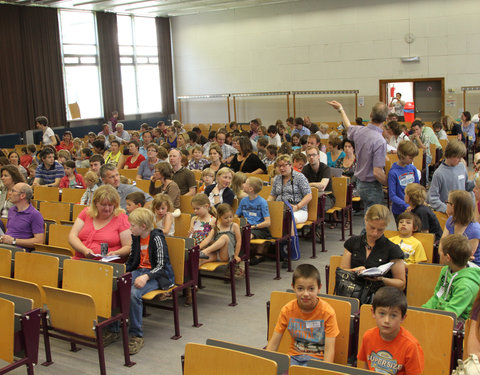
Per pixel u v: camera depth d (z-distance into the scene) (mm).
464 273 3182
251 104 18609
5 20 14055
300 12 17094
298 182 6254
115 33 17250
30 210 5270
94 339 3854
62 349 4340
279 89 17922
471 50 14812
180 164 6863
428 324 2871
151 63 19094
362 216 8336
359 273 3459
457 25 14898
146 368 3947
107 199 4609
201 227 5266
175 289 4414
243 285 5648
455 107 15242
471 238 3672
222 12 18516
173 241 4539
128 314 4000
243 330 4527
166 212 5285
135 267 4508
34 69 14883
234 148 9391
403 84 15984
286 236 5852
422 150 8500
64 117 15867
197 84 19531
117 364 4031
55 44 15438
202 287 5645
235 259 5125
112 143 9242
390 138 8820
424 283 3576
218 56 18906
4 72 14109
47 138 12305
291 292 3279
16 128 14484
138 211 4406
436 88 15539
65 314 3906
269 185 7008
